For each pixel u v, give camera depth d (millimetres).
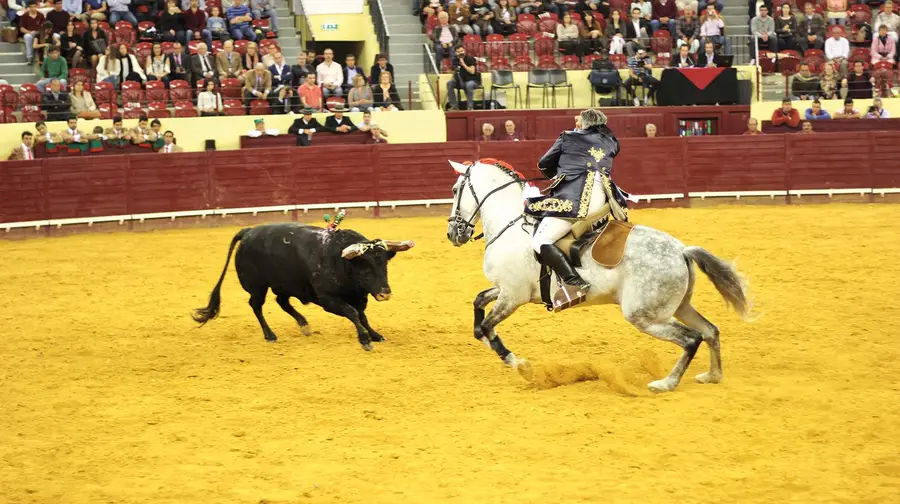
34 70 23484
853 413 7746
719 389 8422
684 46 25234
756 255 15422
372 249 9695
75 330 11492
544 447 7141
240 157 20672
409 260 15805
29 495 6531
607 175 8375
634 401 8172
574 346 10133
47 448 7445
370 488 6480
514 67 25625
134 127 21672
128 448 7422
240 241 10578
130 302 13062
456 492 6363
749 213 20297
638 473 6617
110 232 20047
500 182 9125
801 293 12555
